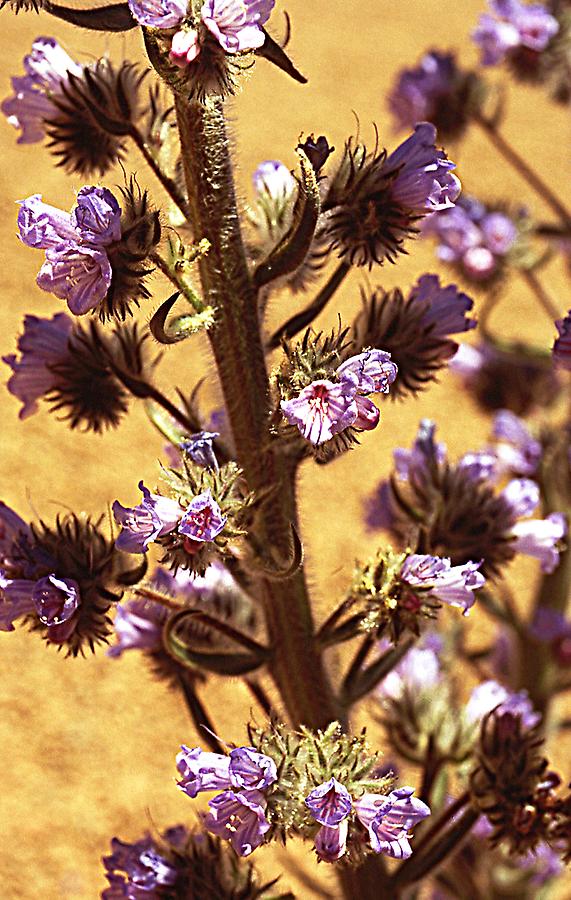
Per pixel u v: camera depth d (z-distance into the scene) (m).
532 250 0.61
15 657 0.76
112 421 0.44
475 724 0.47
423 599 0.40
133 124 0.40
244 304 0.39
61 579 0.39
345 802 0.38
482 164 1.24
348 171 0.40
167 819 0.70
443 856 0.43
